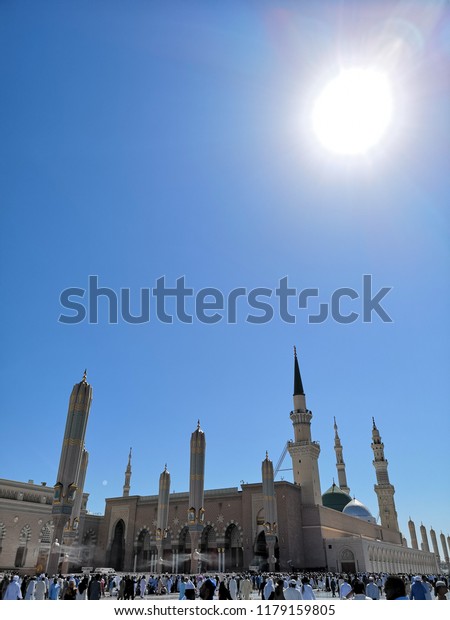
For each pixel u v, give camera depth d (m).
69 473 46.41
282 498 76.62
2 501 67.94
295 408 93.44
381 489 118.06
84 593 27.36
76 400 49.47
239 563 77.44
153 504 87.12
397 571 95.56
